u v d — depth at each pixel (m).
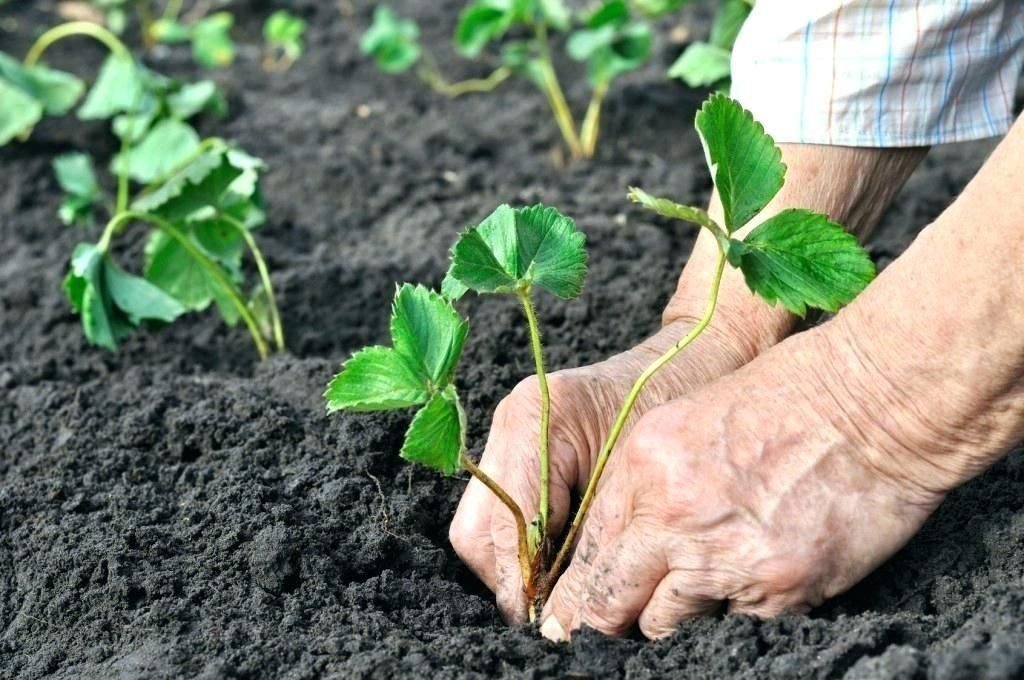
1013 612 1.17
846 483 1.18
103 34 1.80
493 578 1.27
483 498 1.26
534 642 1.21
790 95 1.26
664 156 1.82
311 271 1.57
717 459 1.18
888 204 1.30
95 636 1.25
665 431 1.19
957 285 1.14
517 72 2.02
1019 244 1.12
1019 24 1.28
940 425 1.17
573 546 1.26
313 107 2.02
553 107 1.97
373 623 1.23
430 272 1.58
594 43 1.74
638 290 1.51
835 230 1.17
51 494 1.33
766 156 1.17
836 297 1.18
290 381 1.43
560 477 1.25
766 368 1.20
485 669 1.21
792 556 1.18
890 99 1.26
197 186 1.46
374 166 1.80
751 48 1.28
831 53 1.25
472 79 2.13
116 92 1.71
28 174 1.82
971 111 1.28
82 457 1.36
